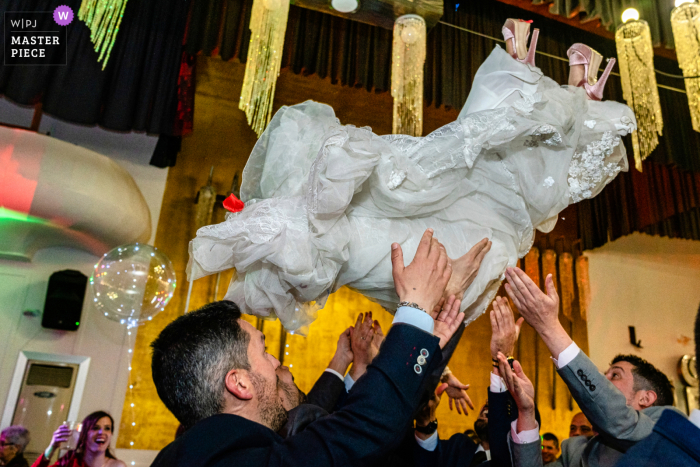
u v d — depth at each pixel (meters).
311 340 6.52
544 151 1.46
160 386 1.18
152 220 6.34
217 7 5.33
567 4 5.28
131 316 4.25
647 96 5.27
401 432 0.99
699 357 0.70
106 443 3.21
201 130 6.88
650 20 5.59
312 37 5.64
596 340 7.73
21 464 3.85
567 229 8.11
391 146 1.38
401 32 5.27
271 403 1.19
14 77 4.78
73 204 4.75
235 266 1.39
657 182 7.54
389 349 1.05
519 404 1.55
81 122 5.07
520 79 1.48
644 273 8.32
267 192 1.49
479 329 7.24
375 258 1.38
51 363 5.45
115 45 5.34
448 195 1.42
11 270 5.52
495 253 1.43
